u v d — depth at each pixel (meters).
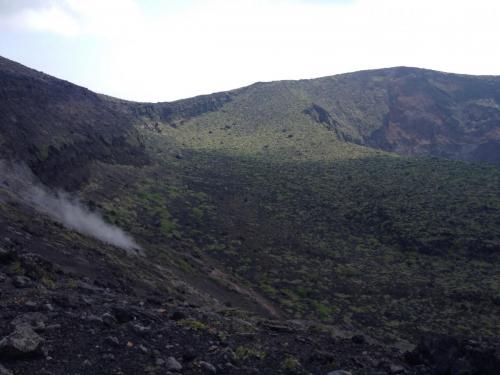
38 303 11.75
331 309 47.41
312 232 76.31
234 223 74.88
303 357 11.43
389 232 76.88
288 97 186.62
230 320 15.38
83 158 71.94
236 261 58.75
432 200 88.94
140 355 9.82
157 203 74.38
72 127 79.50
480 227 75.25
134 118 146.38
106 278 23.30
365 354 12.76
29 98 74.25
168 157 111.12
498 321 46.62
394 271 62.44
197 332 12.01
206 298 34.59
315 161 121.88
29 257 16.86
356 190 96.31
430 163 118.50
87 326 10.73
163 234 59.50
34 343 8.86
